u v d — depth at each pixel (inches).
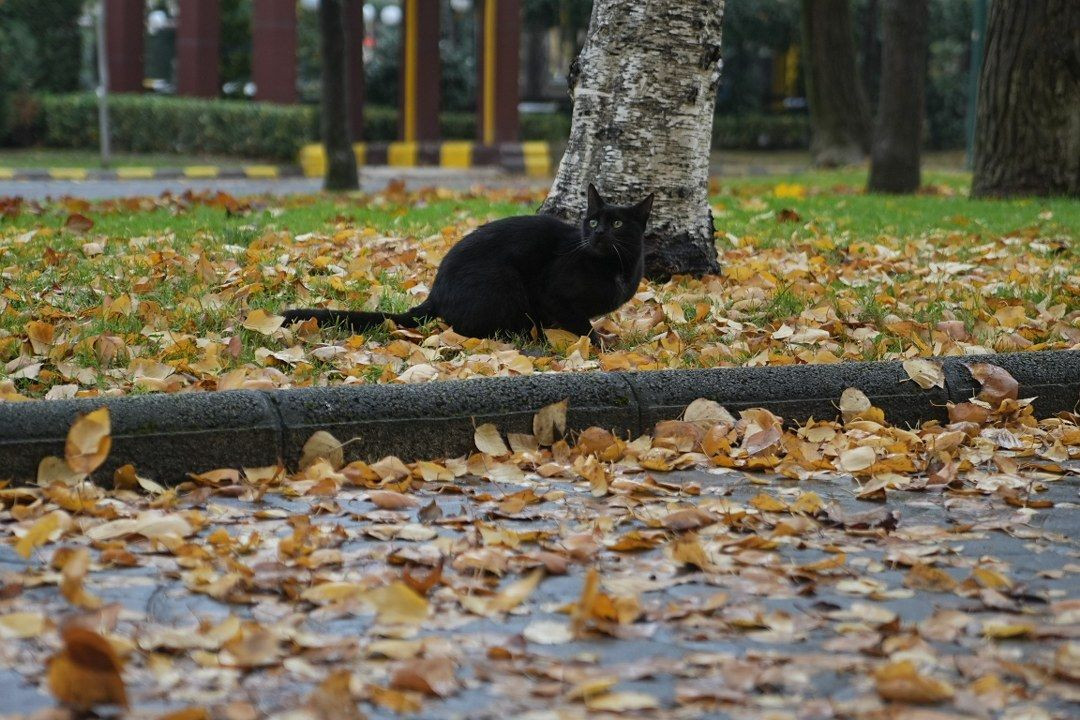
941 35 1560.0
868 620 147.1
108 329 275.1
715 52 356.8
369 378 247.6
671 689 129.6
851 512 190.7
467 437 212.8
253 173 1070.4
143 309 292.4
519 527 180.5
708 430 219.8
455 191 671.1
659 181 354.6
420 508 187.6
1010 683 130.9
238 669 130.6
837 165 1153.4
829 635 143.8
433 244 399.9
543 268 277.7
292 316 279.4
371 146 1166.3
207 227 442.6
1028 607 152.6
